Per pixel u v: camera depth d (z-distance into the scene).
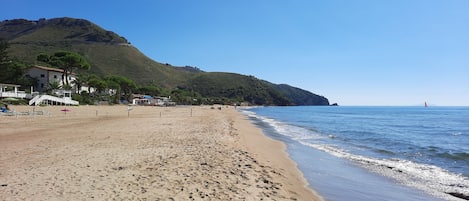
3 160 10.82
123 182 8.06
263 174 9.75
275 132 28.86
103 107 65.12
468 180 10.61
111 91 97.75
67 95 69.25
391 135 28.72
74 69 94.38
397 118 66.19
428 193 9.06
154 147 14.13
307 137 25.00
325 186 9.51
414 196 8.76
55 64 83.62
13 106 47.84
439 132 33.16
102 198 6.77
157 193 7.19
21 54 138.38
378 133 30.47
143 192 7.25
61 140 16.16
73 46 184.12
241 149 14.85
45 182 7.99
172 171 9.41
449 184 10.07
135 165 10.16
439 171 12.03
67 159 11.04
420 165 13.27
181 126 26.53
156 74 198.38
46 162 10.49
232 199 6.98
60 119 32.28
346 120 55.88
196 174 9.12
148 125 26.92
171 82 198.12
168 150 13.32
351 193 8.88
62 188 7.48
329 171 11.75
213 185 8.02
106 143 15.24
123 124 27.55
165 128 24.22
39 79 73.69
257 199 7.13
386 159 14.81
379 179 10.66
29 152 12.45
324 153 16.28
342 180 10.38
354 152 17.03
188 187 7.75
